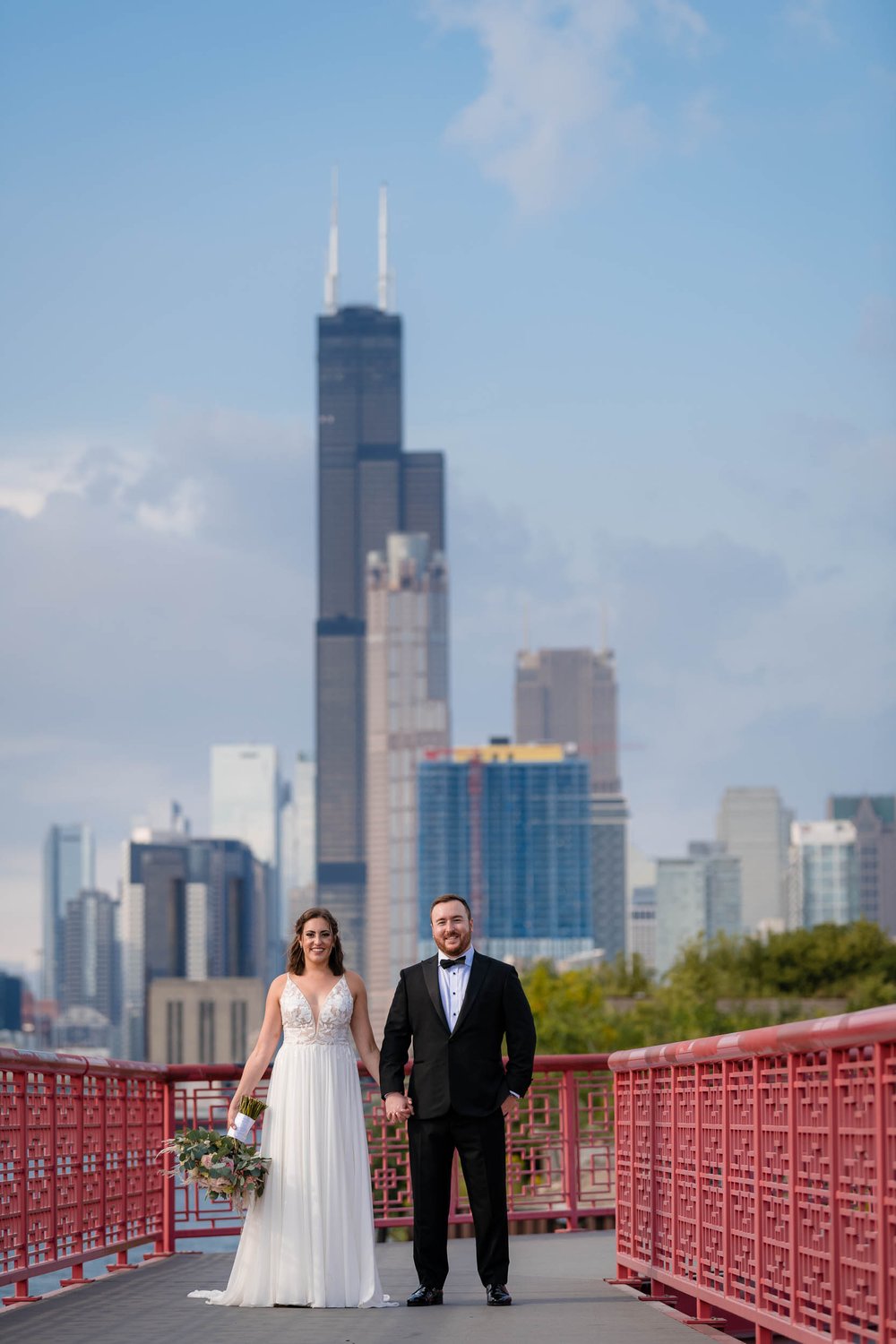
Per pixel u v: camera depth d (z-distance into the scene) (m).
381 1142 15.48
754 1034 7.79
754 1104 8.10
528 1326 9.23
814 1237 7.16
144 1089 13.54
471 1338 8.73
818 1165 7.12
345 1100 10.49
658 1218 10.57
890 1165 6.19
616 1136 11.91
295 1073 10.45
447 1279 12.27
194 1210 13.91
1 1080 9.91
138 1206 13.23
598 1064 16.23
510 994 10.49
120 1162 12.71
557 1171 16.14
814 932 93.31
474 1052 10.43
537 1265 13.21
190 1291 11.04
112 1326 9.27
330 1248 10.27
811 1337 7.08
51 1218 10.90
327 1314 9.84
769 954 91.81
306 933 10.58
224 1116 14.14
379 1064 10.61
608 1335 8.86
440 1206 10.48
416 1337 8.77
